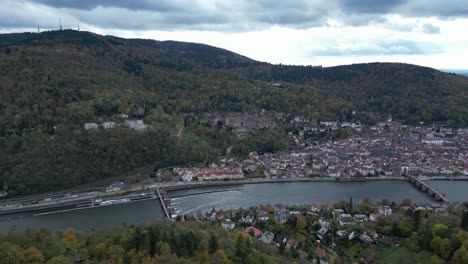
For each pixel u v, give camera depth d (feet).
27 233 600.80
